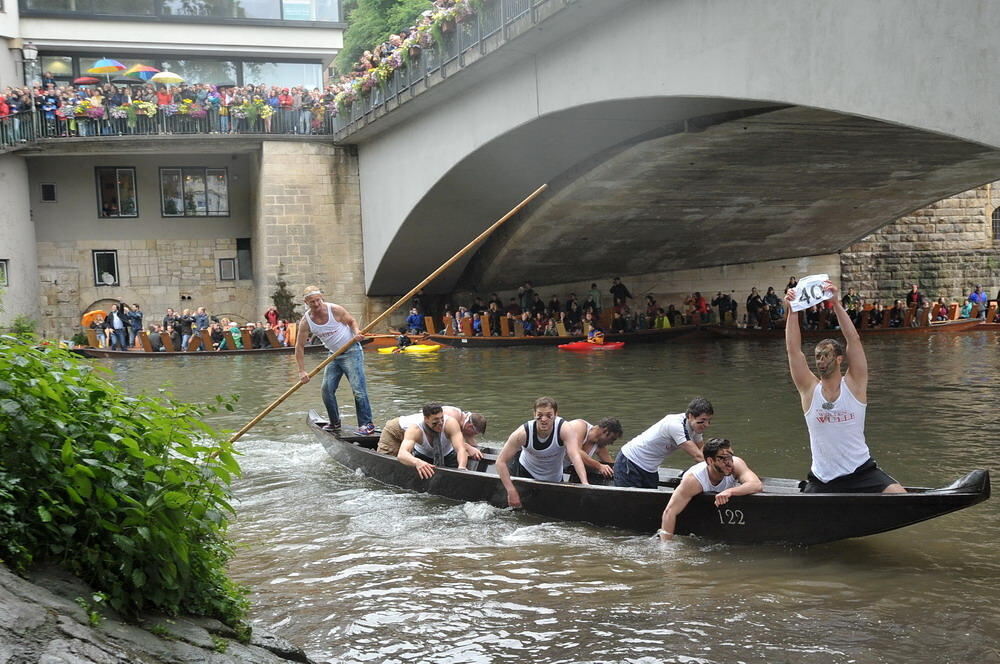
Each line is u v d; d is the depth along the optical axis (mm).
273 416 12141
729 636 4582
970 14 7906
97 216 26172
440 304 27312
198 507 3271
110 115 23469
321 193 25109
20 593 2705
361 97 22547
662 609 4969
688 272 29203
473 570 5695
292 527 6766
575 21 13906
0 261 23250
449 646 4535
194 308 27078
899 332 24453
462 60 16828
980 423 10406
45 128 23172
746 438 9867
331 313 9078
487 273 26328
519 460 7199
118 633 2785
